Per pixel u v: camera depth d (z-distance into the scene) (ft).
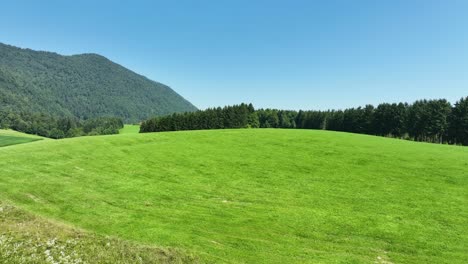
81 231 63.26
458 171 124.06
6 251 52.39
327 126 440.86
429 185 107.86
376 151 160.04
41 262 50.52
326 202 92.32
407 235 71.92
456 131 316.19
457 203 91.61
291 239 68.80
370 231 73.61
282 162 138.31
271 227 74.69
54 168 113.19
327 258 60.49
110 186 100.42
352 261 59.82
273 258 59.16
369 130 370.94
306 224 76.84
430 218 81.20
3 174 101.09
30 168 110.32
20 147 140.46
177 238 65.87
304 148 166.71
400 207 88.48
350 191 102.06
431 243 68.44
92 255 53.67
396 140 213.66
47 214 74.95
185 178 114.11
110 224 72.02
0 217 66.18
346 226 76.02
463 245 67.82
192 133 214.28
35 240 56.95
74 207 81.20
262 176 118.32
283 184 109.29
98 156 135.74
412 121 343.46
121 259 53.21
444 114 325.83
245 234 70.28
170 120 406.00
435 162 138.00
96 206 83.15
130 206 85.05
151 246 59.06
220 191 101.35
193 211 83.61
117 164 126.62
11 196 83.71
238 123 415.44
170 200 91.71
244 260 57.62
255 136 204.13
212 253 59.67
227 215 81.46
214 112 417.08
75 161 124.88
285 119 524.52
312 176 118.52
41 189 91.25
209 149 162.61
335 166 132.05
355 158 145.07
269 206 88.74
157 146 165.27
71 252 54.13
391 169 127.34
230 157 146.41
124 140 174.40
